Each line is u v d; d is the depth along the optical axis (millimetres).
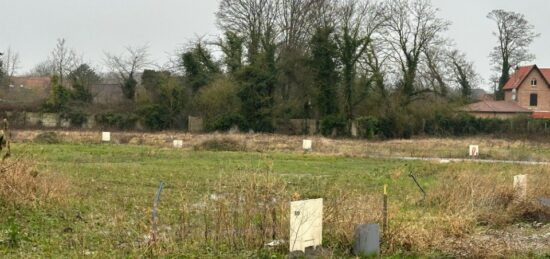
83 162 30578
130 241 11805
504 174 23812
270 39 63469
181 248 11227
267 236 11734
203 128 62312
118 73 72500
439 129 63375
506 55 84188
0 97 71250
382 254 11648
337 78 61875
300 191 18906
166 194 19219
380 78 62750
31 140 46125
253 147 44062
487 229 14961
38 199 15336
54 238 12086
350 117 61969
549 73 83688
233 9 64125
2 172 15430
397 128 61125
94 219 14312
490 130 64875
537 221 16688
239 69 62656
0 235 11945
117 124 63812
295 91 63562
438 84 66688
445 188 18438
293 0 63469
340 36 61594
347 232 11883
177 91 64125
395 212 14742
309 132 61219
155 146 44844
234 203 12570
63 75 73688
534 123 65000
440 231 13406
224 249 11281
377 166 33094
